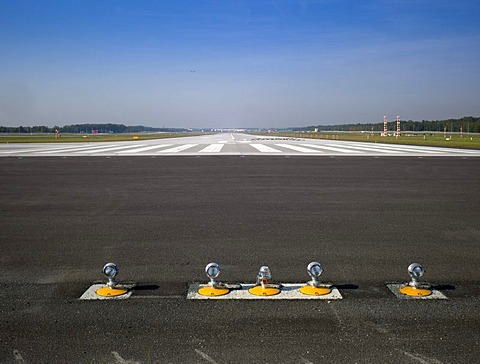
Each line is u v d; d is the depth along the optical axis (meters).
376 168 15.41
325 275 4.43
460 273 4.49
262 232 6.21
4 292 4.02
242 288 4.09
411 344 3.03
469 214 7.48
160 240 5.79
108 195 9.59
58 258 5.04
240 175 13.32
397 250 5.30
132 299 3.84
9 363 2.81
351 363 2.78
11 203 8.62
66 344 3.05
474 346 3.00
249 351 2.94
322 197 9.29
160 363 2.80
